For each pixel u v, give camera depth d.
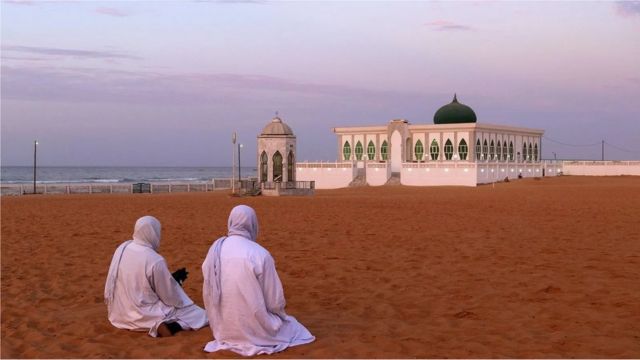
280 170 50.19
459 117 78.88
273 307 7.70
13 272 13.79
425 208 32.19
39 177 156.00
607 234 19.56
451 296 10.91
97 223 24.86
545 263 14.12
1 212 30.83
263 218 26.52
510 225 22.78
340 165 74.19
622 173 80.88
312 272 13.47
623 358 7.30
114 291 8.73
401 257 15.31
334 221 24.92
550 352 7.57
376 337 8.26
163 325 8.40
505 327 8.78
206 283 7.75
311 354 7.50
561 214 27.55
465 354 7.48
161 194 56.31
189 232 21.28
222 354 7.49
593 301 10.34
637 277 12.32
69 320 9.42
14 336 8.61
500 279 12.32
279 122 50.50
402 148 76.38
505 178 68.50
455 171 66.25
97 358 7.43
